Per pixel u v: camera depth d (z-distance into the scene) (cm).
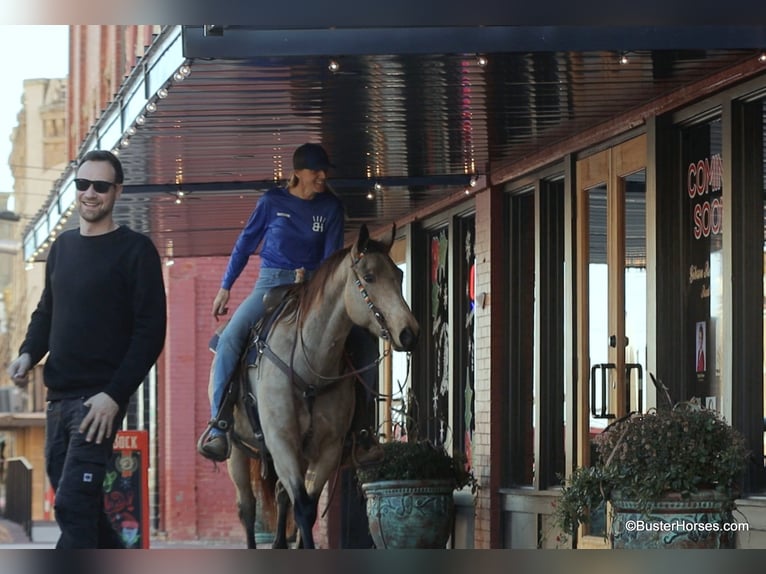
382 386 2369
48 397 1095
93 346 1087
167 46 1357
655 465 1127
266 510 1439
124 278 1094
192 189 1833
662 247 1423
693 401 1388
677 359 1417
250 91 1394
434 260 2111
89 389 1086
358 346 1316
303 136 1577
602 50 1223
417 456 1752
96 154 1105
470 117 1508
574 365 1622
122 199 1923
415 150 1670
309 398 1282
